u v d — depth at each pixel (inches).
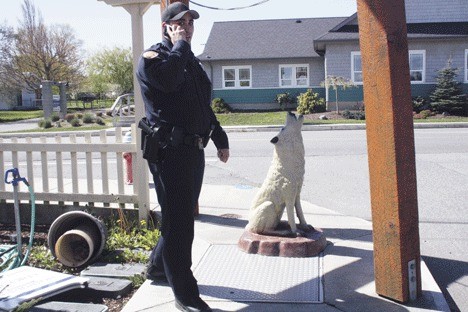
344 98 1047.0
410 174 140.0
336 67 1050.1
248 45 1226.0
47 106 1215.6
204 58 1177.4
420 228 237.9
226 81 1192.2
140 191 226.1
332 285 155.6
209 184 343.3
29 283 150.3
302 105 1063.0
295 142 185.2
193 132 139.2
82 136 697.0
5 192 242.8
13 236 221.6
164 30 141.0
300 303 143.5
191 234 139.4
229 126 831.1
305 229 194.1
